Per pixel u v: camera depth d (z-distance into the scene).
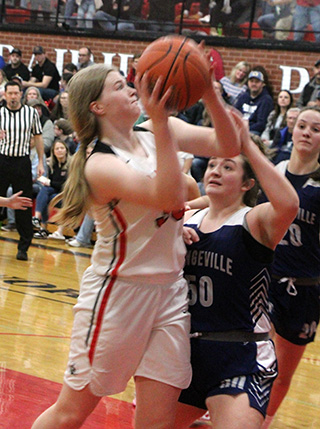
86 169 3.16
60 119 14.20
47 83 16.64
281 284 4.96
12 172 11.09
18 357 6.16
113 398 5.45
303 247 4.92
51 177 13.88
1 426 4.55
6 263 10.87
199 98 2.90
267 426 4.96
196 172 12.79
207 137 3.38
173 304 3.34
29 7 18.20
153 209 3.17
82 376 3.29
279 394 5.06
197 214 3.78
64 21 17.72
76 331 3.34
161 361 3.29
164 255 3.27
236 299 3.46
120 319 3.23
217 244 3.51
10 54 17.23
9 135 11.03
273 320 5.00
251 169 3.61
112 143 3.25
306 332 4.98
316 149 4.86
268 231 3.42
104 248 3.29
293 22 15.44
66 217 3.28
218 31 16.11
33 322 7.48
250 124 13.52
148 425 3.33
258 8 15.74
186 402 3.59
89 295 3.32
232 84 14.06
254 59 15.44
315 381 6.50
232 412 3.27
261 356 3.45
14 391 5.27
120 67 17.06
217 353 3.43
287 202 3.29
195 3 16.38
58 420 3.39
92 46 17.30
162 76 2.78
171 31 16.66
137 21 17.02
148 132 3.40
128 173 2.99
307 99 13.44
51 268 10.82
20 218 11.12
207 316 3.50
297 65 15.09
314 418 5.47
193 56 2.83
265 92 13.66
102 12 17.33
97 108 3.23
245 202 3.77
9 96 11.08
